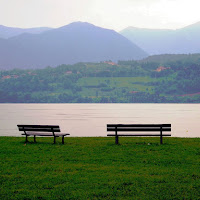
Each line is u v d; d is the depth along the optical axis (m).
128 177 17.12
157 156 23.52
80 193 14.27
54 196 13.88
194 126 99.56
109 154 24.47
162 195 13.98
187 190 14.66
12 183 16.03
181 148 27.36
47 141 33.59
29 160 22.05
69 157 23.33
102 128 95.25
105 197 13.76
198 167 19.84
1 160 22.06
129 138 37.03
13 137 38.03
